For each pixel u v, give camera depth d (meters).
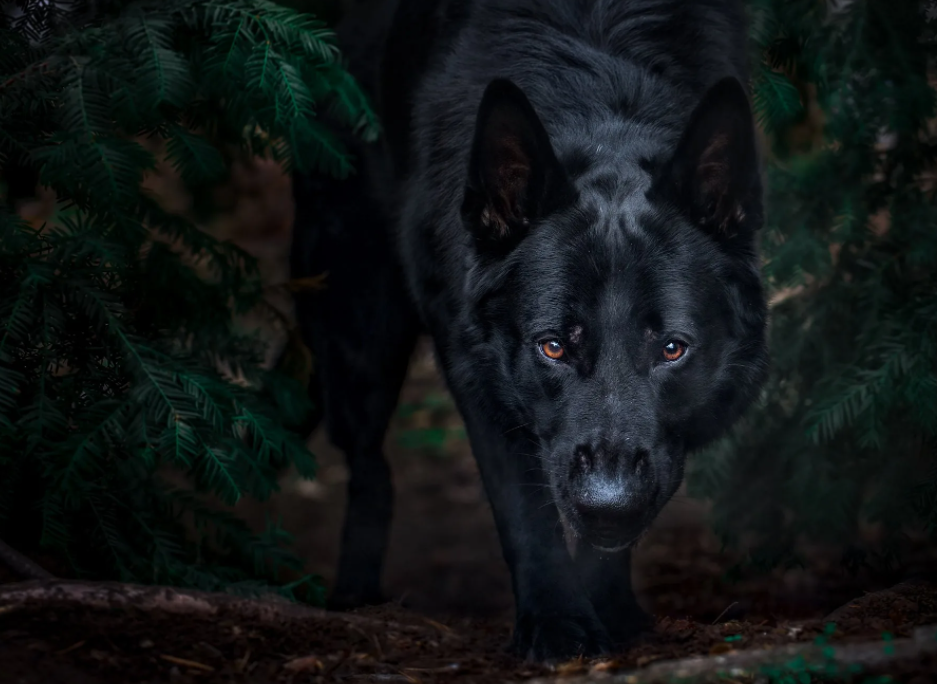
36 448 4.44
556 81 5.02
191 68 5.01
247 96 4.95
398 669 3.89
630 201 4.37
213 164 5.02
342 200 6.57
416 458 10.60
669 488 4.25
